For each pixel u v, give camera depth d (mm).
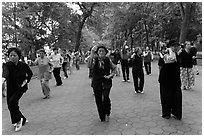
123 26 32781
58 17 26578
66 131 4254
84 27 33688
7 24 15289
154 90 7828
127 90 8031
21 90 4527
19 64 4508
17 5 16062
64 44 27500
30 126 4613
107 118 4668
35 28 24484
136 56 7254
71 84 10297
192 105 5609
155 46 35875
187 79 7496
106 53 4676
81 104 6254
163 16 25375
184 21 19266
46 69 7211
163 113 4723
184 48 7480
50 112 5582
